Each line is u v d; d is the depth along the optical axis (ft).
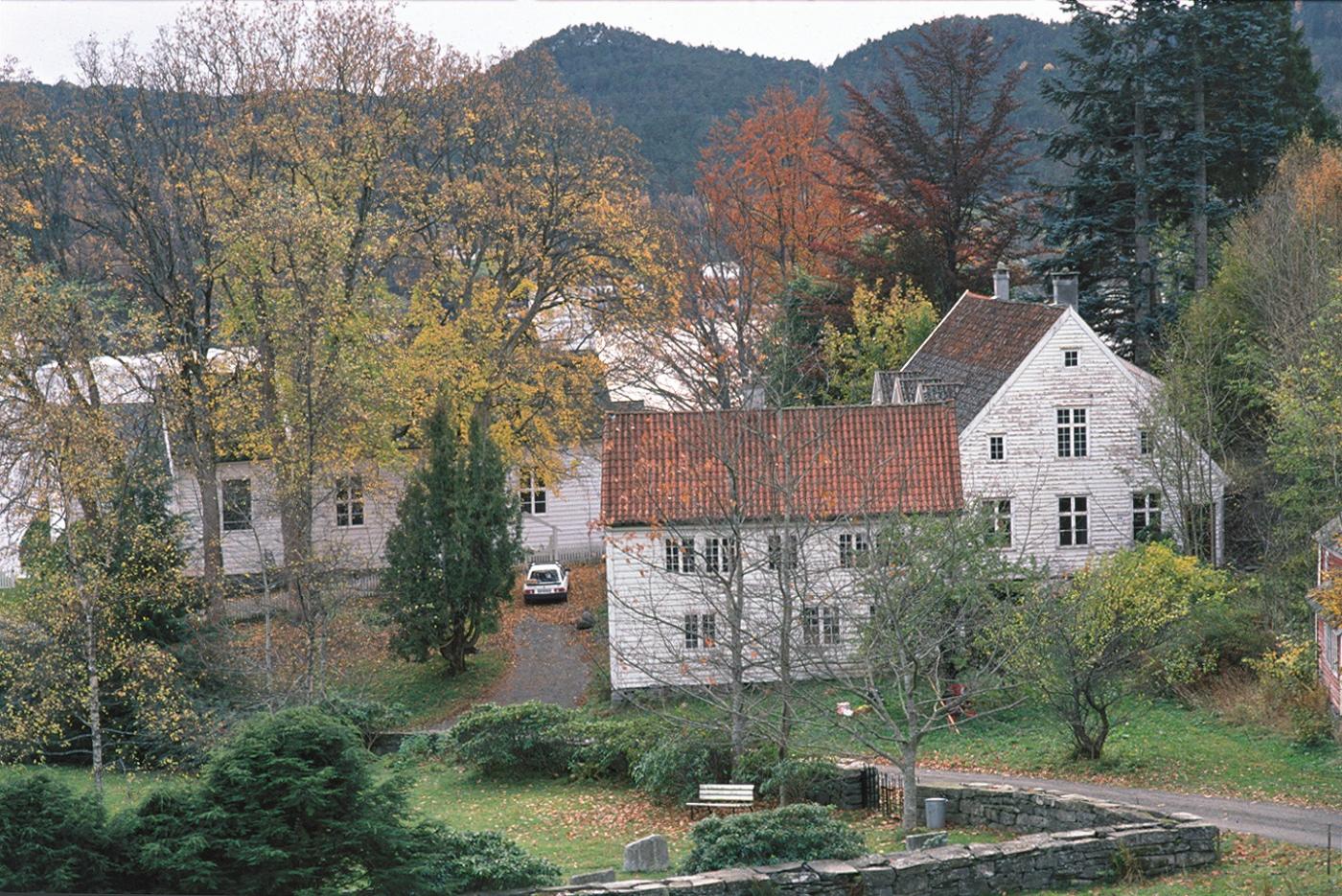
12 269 140.36
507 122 190.29
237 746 72.74
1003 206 257.55
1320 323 140.67
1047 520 172.96
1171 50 216.33
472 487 167.43
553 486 209.46
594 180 192.44
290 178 174.70
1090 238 226.17
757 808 108.17
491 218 188.44
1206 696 133.59
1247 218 197.16
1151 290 224.12
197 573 195.83
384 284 180.34
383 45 181.47
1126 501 172.86
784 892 75.82
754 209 257.96
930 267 248.73
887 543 113.19
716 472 146.72
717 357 198.70
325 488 178.50
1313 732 117.91
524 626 187.01
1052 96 228.43
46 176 167.22
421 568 165.07
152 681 126.93
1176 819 86.74
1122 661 121.19
